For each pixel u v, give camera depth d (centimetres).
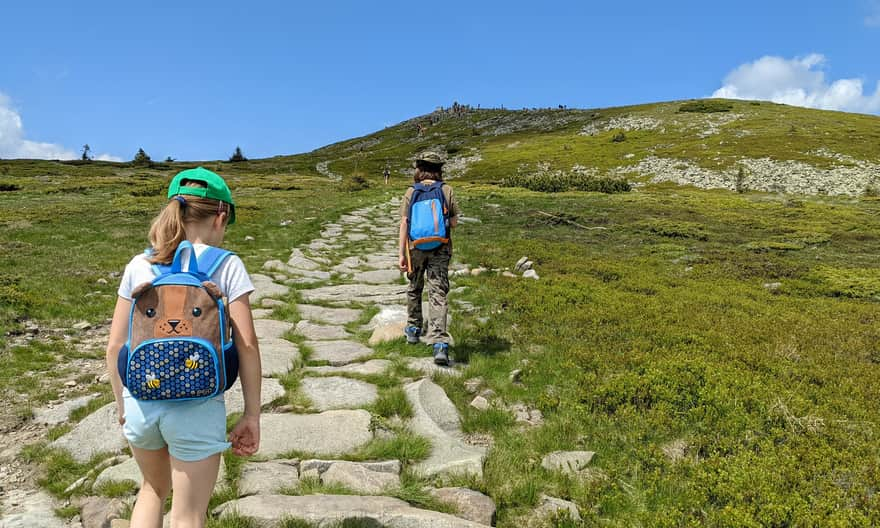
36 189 3459
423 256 603
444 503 350
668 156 6519
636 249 1614
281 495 341
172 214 231
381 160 10019
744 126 7775
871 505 362
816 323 850
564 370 606
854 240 1900
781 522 345
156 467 240
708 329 777
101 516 330
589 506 366
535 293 938
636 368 590
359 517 316
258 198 2998
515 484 383
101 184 3697
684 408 505
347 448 422
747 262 1427
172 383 207
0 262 1102
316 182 4903
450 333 715
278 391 513
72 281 966
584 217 2256
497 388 562
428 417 480
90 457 409
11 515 337
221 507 327
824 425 474
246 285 232
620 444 447
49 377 571
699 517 355
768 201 3328
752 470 390
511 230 1931
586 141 8262
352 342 691
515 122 12262
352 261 1288
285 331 741
